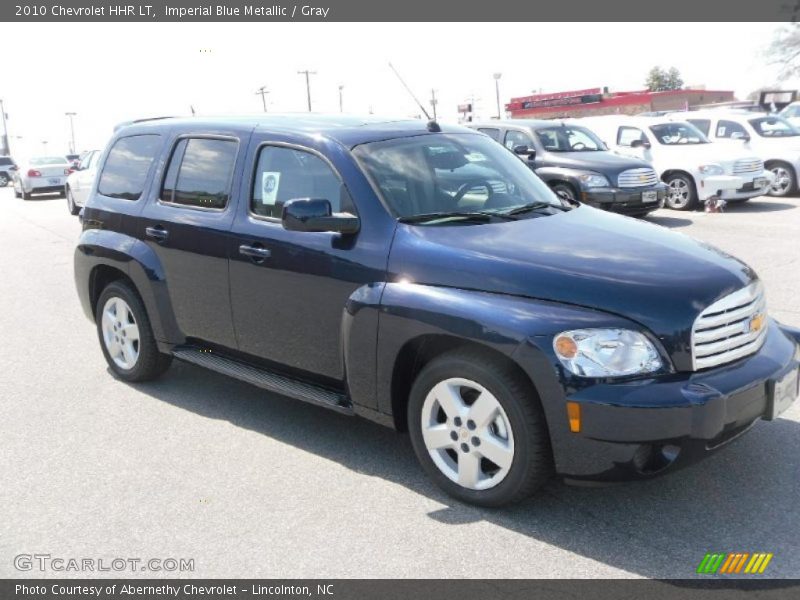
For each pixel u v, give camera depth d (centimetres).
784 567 323
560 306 347
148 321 555
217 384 583
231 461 447
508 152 528
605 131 1609
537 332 341
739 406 340
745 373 350
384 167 436
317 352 440
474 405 369
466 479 380
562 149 1335
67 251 1317
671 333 337
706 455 340
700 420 327
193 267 501
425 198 430
